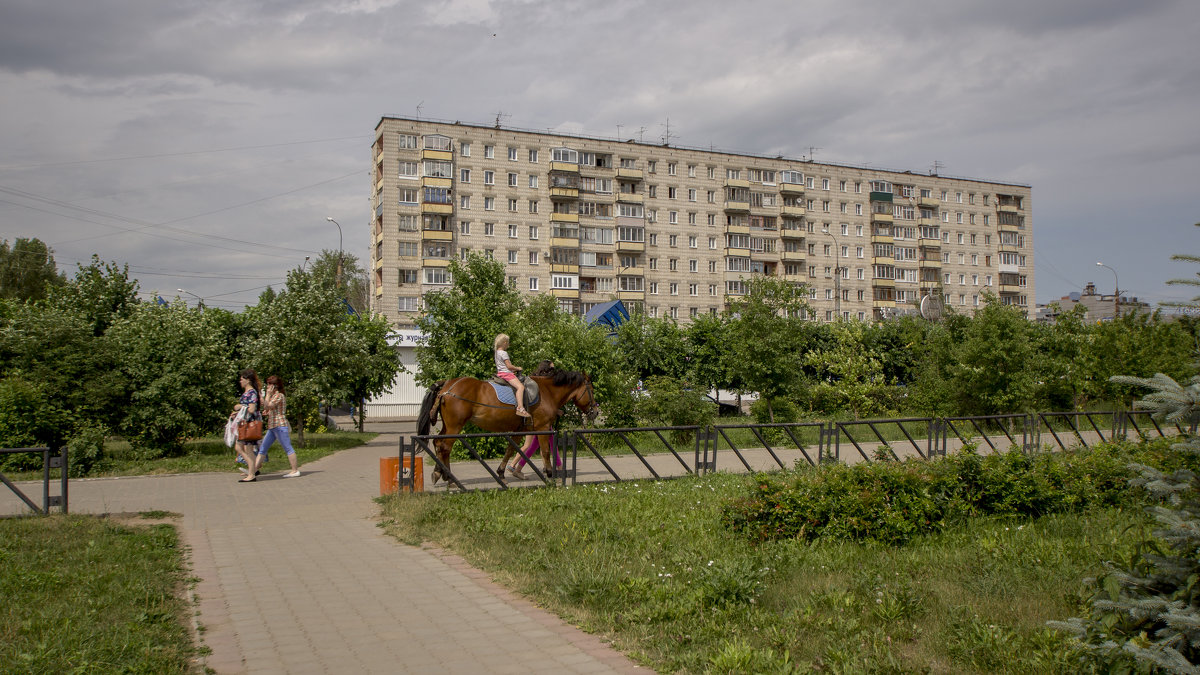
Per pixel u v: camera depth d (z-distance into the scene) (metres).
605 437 19.69
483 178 66.06
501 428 12.37
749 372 26.06
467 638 5.48
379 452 20.55
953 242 86.25
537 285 67.31
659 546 7.84
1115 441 16.12
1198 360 4.27
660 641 5.29
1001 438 19.42
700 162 74.56
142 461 15.91
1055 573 6.84
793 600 6.12
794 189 77.56
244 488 12.67
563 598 6.23
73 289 20.53
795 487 8.59
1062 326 28.08
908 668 4.79
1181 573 4.01
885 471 9.04
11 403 14.67
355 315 30.78
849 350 34.41
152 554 7.68
